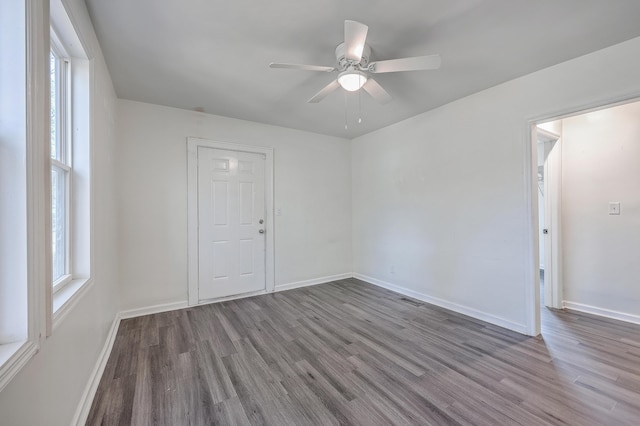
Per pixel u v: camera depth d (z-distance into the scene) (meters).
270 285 3.97
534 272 2.53
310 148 4.36
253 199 3.85
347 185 4.78
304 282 4.29
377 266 4.32
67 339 1.32
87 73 1.76
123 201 3.02
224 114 3.53
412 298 3.66
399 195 3.91
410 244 3.74
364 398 1.72
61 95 1.64
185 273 3.36
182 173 3.35
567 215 3.23
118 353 2.25
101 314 2.07
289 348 2.34
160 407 1.64
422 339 2.49
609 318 2.92
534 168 2.55
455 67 2.39
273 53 2.17
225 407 1.64
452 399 1.70
